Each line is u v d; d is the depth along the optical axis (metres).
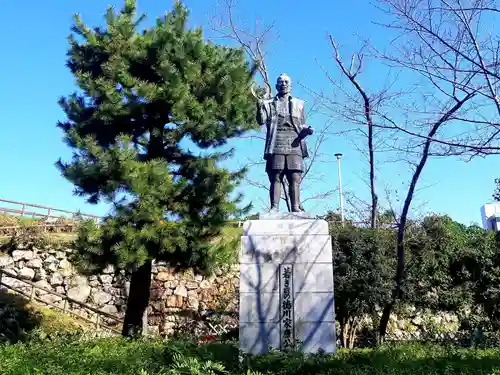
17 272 16.03
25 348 8.02
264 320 8.11
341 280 13.24
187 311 16.06
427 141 8.01
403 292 13.85
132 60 12.54
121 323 15.93
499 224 20.55
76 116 12.74
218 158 12.60
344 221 15.82
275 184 9.18
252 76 13.65
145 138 13.19
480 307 15.16
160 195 11.66
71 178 11.84
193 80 12.67
